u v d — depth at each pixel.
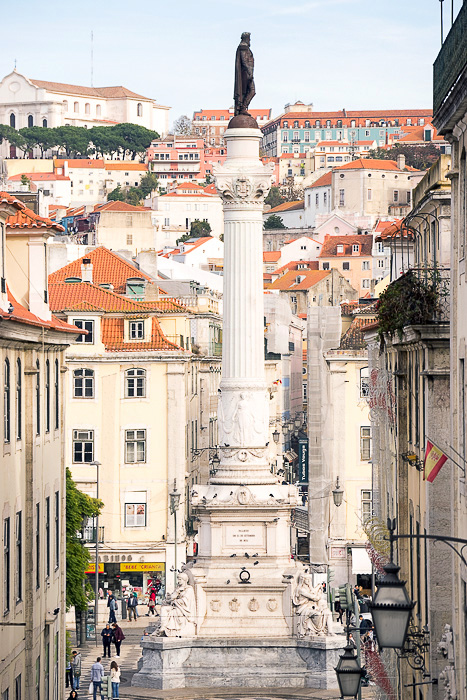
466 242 37.94
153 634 81.88
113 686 73.31
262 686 79.38
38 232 64.38
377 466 73.19
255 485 85.38
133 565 112.12
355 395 111.75
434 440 46.69
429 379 46.72
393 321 48.84
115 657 89.12
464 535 38.41
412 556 55.00
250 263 86.69
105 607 105.50
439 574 46.00
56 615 64.25
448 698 41.50
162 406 113.31
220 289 184.62
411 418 55.47
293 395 187.00
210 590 82.56
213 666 80.00
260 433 86.69
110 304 115.00
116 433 113.06
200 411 136.25
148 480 113.06
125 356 112.88
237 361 86.75
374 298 119.56
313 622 80.81
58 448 67.50
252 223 86.69
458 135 39.09
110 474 113.06
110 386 113.25
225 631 81.69
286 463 153.88
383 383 65.75
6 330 52.59
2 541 51.88
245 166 86.75
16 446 55.50
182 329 121.31
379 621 24.23
